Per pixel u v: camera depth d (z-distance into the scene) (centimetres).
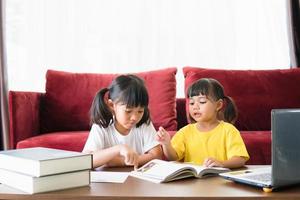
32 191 82
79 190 84
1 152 96
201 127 149
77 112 230
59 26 272
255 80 228
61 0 272
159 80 228
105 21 273
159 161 113
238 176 92
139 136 143
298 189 85
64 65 273
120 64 272
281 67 268
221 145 143
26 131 211
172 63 271
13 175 89
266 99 223
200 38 272
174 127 221
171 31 271
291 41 258
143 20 272
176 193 80
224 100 153
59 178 85
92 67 273
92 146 134
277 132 82
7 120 251
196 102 142
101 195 79
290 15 257
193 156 146
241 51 271
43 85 271
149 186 88
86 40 273
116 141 140
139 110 123
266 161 181
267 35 268
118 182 92
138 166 117
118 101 122
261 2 268
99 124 138
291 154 83
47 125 232
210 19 271
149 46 273
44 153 94
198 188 86
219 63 271
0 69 253
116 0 273
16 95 205
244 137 186
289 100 223
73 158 87
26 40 271
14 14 271
